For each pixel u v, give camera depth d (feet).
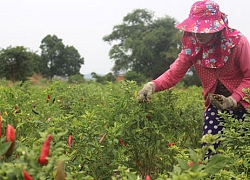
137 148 14.70
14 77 114.32
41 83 72.64
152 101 15.94
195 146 17.61
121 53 212.84
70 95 22.02
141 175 14.98
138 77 117.19
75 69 223.51
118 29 228.84
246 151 10.51
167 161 14.49
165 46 195.83
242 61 14.38
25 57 115.75
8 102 15.76
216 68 14.78
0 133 6.57
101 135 11.96
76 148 11.30
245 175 9.80
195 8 14.14
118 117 14.23
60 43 217.36
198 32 13.71
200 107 18.66
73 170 9.68
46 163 6.40
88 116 11.80
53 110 16.74
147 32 213.66
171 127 16.67
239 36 14.37
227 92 15.21
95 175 11.62
